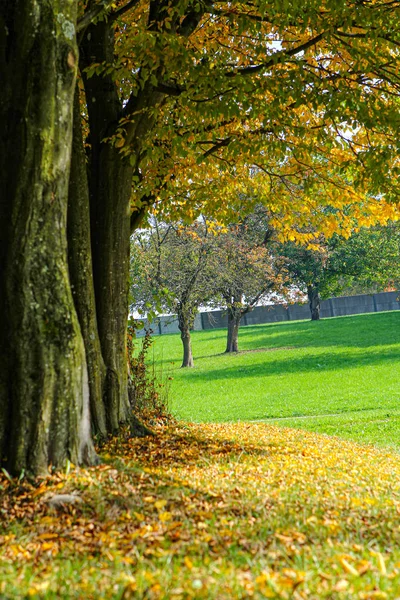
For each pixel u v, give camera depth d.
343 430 15.95
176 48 8.36
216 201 12.56
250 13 10.06
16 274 6.31
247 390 26.94
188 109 9.87
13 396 6.38
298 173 13.34
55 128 6.35
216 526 5.31
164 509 5.64
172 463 7.78
